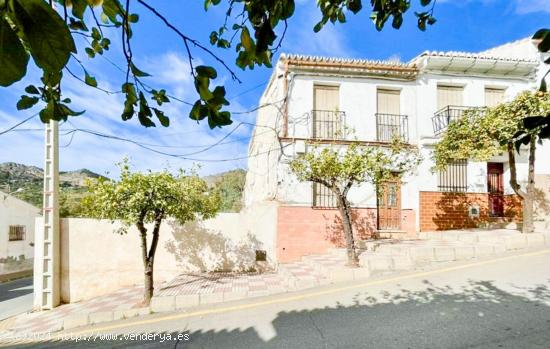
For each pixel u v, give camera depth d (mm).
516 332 4000
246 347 4324
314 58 10664
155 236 7254
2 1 631
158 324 5656
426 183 10594
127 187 6699
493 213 11484
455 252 7773
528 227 8953
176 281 8312
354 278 7129
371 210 10320
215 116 1380
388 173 7797
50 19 630
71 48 655
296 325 4902
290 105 10453
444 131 10141
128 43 1279
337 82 10805
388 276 7047
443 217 10531
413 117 11047
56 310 8094
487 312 4680
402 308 5156
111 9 1215
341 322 4840
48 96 1412
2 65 635
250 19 1315
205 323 5434
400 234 10352
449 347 3789
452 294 5562
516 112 7770
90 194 7242
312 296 6254
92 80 1486
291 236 9789
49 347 5273
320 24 2061
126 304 7160
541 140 1373
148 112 1537
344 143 10234
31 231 18891
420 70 11023
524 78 11477
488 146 8430
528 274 6250
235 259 9680
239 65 1389
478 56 10945
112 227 9250
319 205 10250
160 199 6852
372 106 10898
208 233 9656
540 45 1041
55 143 8797
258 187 15336
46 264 8484
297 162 7996
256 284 7621
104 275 9078
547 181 11391
